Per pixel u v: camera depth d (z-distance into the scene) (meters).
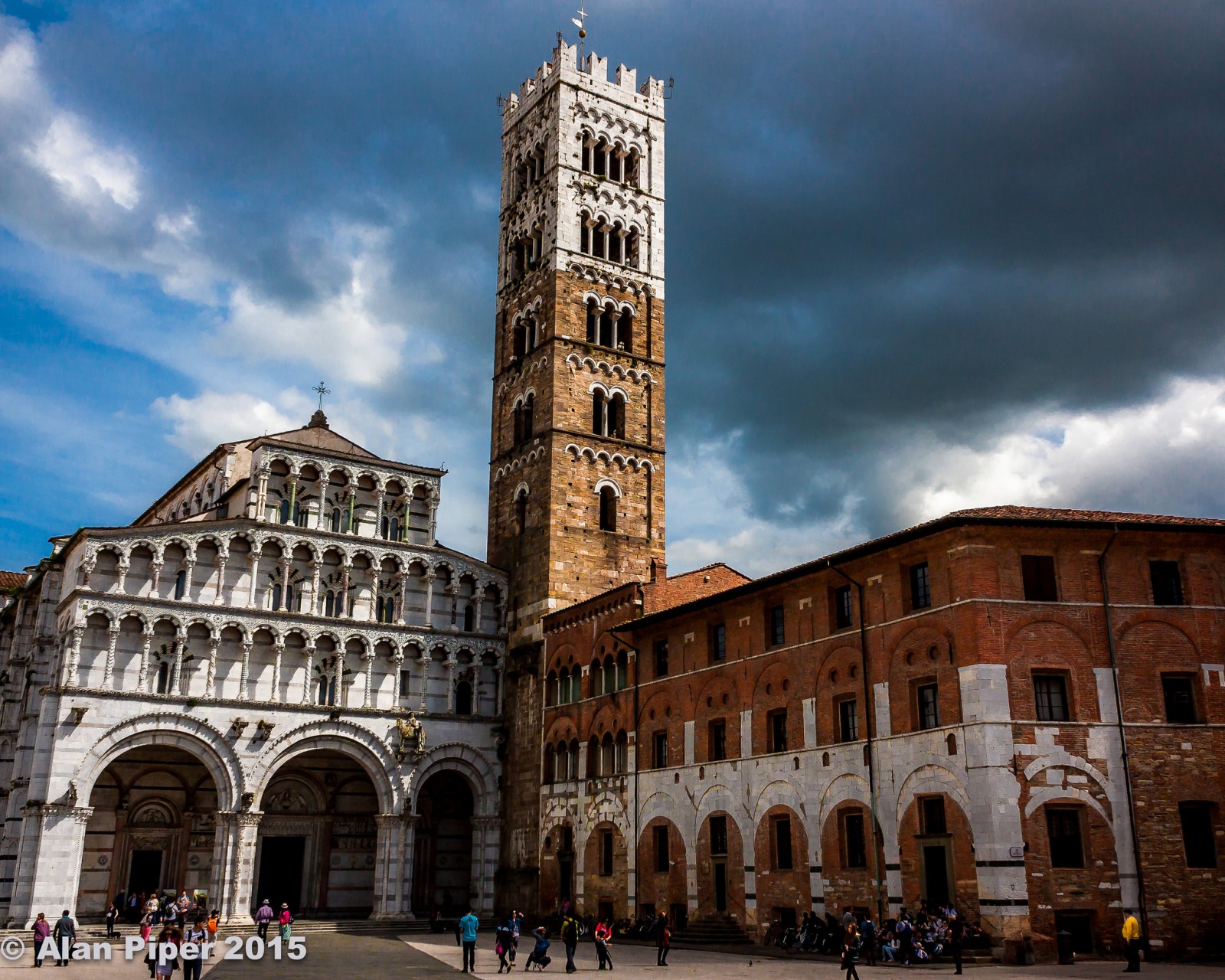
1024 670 51.22
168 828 81.75
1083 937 48.22
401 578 87.12
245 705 78.31
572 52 100.88
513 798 85.69
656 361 97.00
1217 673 52.59
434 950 61.75
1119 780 50.25
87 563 76.12
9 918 69.38
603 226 97.88
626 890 71.38
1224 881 49.69
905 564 56.03
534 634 86.62
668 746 70.19
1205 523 54.44
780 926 58.81
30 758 83.12
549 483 88.56
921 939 48.84
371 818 88.81
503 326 101.38
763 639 63.78
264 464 83.69
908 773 53.34
